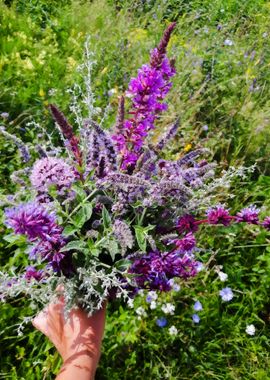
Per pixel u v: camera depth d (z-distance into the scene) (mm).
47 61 1188
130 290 453
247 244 856
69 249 393
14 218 340
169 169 426
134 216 428
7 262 706
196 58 1202
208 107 1100
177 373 681
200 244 800
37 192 399
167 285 457
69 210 419
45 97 1056
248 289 807
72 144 419
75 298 413
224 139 992
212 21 1709
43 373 614
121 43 1240
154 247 389
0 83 1006
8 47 1210
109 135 419
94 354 397
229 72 1248
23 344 646
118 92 1095
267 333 757
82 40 1357
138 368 669
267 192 961
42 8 1494
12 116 981
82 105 1012
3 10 1357
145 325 690
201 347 710
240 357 717
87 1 1571
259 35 1525
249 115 1087
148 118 432
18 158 823
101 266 434
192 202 448
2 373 607
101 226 419
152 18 1621
